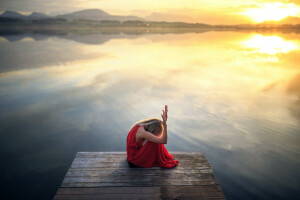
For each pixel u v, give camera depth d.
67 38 43.25
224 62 17.92
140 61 18.17
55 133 6.12
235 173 4.51
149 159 3.46
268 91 9.96
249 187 4.10
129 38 47.47
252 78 12.45
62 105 8.13
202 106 8.15
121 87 10.50
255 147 5.47
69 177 3.23
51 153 5.22
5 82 11.14
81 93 9.53
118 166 3.54
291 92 9.75
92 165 3.55
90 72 13.75
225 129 6.39
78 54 21.56
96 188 3.03
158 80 11.95
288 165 4.77
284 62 17.70
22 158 5.00
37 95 9.21
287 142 5.67
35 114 7.32
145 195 2.93
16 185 4.18
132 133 3.38
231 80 12.03
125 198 2.86
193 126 6.57
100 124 6.70
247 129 6.38
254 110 7.76
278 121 6.86
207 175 3.38
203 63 17.48
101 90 9.99
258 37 57.22
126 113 7.48
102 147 5.49
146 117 7.17
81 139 5.84
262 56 21.22
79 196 2.88
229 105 8.22
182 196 2.93
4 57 19.00
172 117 7.17
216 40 45.03
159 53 23.38
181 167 3.57
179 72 14.09
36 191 4.05
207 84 11.19
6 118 6.97
